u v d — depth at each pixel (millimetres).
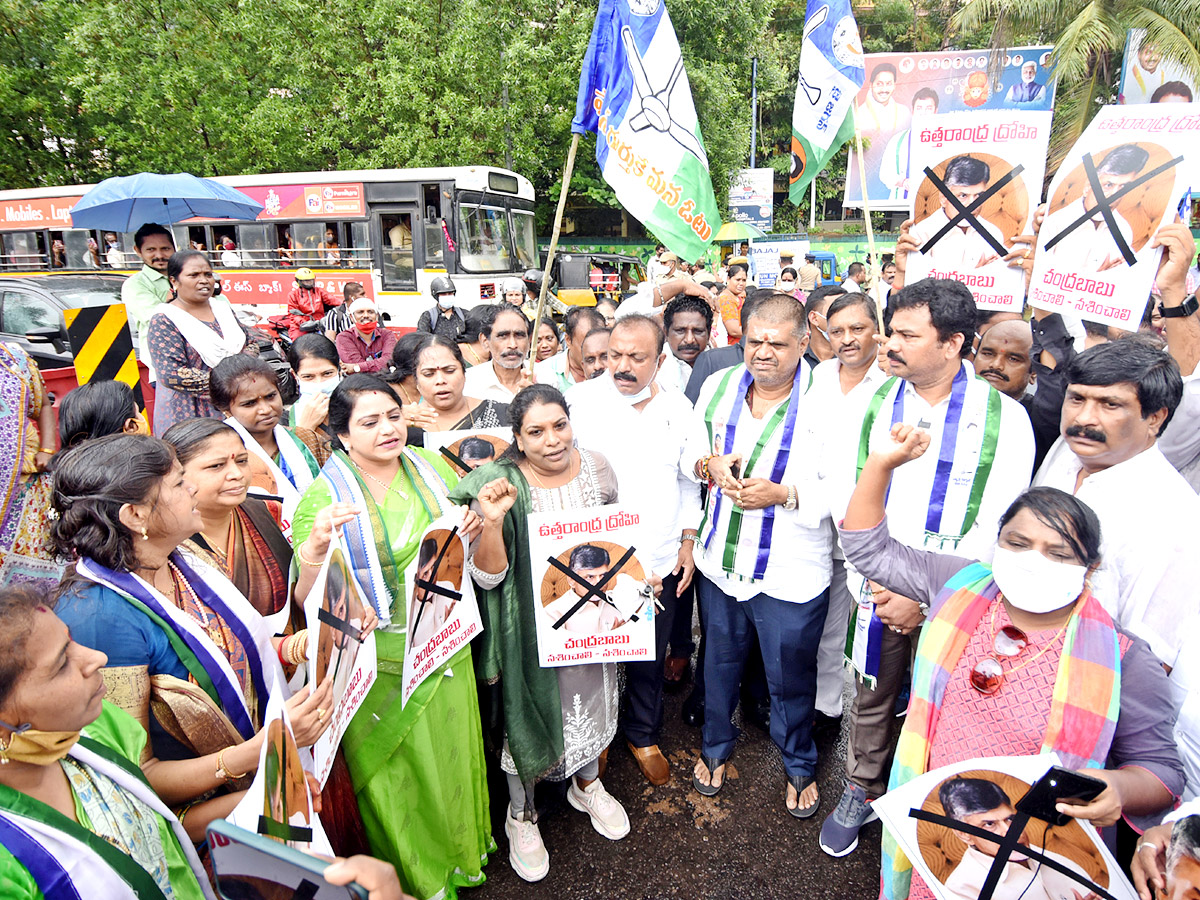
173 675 1640
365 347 6039
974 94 12172
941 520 2348
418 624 1995
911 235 2947
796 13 26500
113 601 1571
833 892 2404
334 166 16438
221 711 1684
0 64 15477
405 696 1956
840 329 2846
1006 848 1431
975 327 2289
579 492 2514
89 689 1219
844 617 3086
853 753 2566
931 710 1714
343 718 1785
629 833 2664
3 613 1142
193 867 1507
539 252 15633
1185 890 1278
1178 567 1825
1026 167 2697
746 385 2805
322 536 1905
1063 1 11594
